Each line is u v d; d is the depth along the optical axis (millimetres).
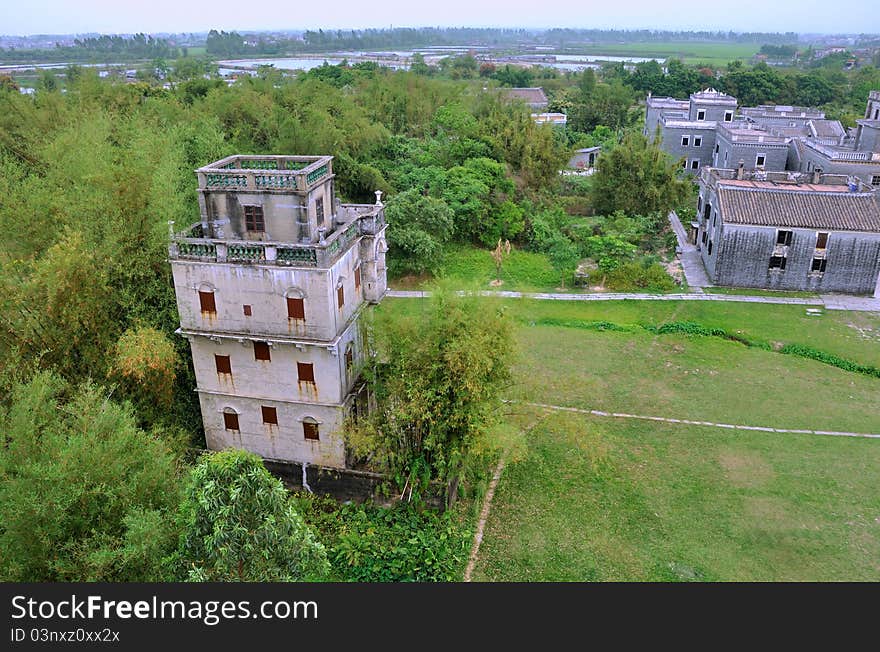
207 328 26406
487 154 66000
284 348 26078
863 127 66375
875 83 117875
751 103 117312
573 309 48250
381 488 26859
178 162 38031
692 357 41250
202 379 27688
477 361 24094
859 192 51344
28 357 27328
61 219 30609
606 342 43125
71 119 50812
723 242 50781
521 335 43688
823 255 49781
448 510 26859
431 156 65500
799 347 42250
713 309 47844
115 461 20312
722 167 74312
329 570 23328
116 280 29359
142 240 29984
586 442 28578
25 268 29969
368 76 103625
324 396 26625
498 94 84188
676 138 79438
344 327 26375
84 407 21875
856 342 43031
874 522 27422
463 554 25453
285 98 69125
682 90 124375
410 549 25016
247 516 17203
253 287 25234
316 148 57719
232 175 25359
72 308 27141
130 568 19531
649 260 54250
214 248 25109
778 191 51281
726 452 32000
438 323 25531
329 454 27734
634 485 29688
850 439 33125
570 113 106000
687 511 28109
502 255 58188
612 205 65625
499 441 25531
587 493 29188
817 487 29531
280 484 18031
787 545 26203
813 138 71062
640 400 36469
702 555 25734
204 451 26594
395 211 52469
